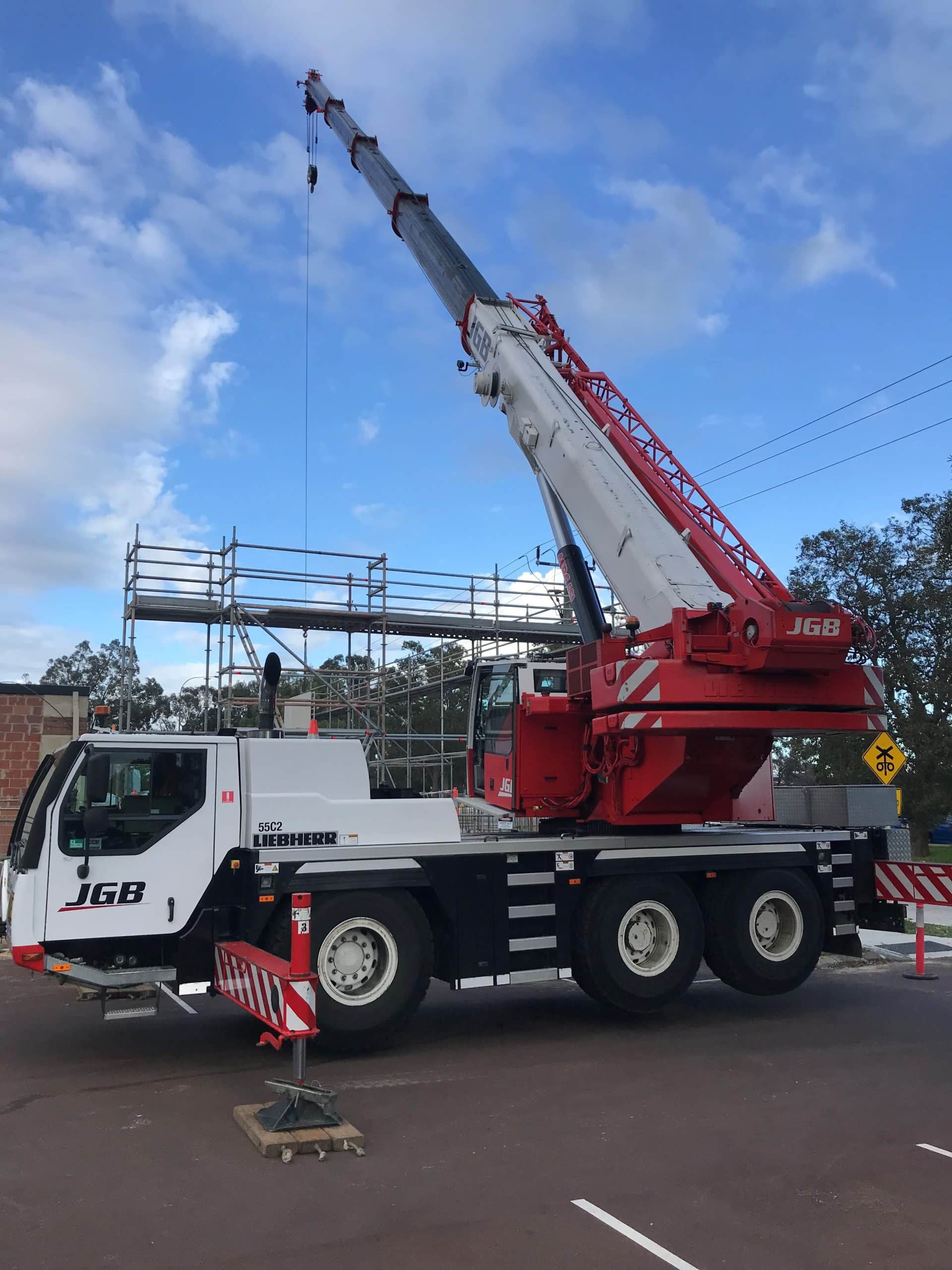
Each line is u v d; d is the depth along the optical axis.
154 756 7.62
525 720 10.06
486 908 8.33
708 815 9.62
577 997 10.32
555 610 21.77
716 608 8.16
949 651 29.58
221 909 7.62
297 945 5.92
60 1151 5.57
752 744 8.97
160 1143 5.72
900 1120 6.18
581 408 10.35
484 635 21.66
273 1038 6.15
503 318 11.75
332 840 7.98
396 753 29.48
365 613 19.50
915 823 30.39
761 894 9.55
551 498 11.31
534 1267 4.20
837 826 11.07
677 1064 7.55
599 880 8.96
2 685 15.79
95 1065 7.43
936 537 29.11
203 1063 7.47
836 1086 6.94
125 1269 4.17
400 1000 7.78
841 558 30.25
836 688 8.27
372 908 7.80
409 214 14.48
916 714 29.83
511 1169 5.33
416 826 8.31
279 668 8.78
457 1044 8.20
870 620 30.19
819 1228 4.61
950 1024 8.93
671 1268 4.20
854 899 10.39
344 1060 7.64
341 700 19.94
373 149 16.55
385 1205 4.85
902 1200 4.93
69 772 7.32
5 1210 4.78
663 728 8.12
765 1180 5.19
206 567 18.45
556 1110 6.36
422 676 22.80
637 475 9.66
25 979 10.77
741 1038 8.41
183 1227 4.59
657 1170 5.32
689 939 9.05
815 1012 9.51
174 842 7.53
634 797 9.27
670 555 8.80
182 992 7.45
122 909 7.30
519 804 9.97
